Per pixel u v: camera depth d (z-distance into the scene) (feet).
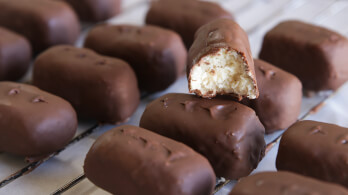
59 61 1.10
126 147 0.90
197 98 1.00
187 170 0.88
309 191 0.82
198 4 1.29
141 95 1.19
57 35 1.27
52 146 1.01
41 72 1.11
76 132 1.10
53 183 0.99
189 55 1.01
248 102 1.04
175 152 0.90
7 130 0.99
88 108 1.09
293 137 0.94
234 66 0.99
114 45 1.17
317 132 0.94
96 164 0.91
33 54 1.31
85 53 1.13
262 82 1.04
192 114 0.97
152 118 0.99
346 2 1.51
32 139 0.99
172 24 1.27
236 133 0.94
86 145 1.07
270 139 1.07
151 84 1.17
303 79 1.16
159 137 0.93
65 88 1.09
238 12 1.46
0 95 1.01
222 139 0.94
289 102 1.05
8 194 0.97
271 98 1.04
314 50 1.13
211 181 0.91
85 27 1.41
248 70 0.98
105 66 1.09
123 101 1.08
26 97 1.01
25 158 1.02
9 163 1.03
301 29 1.18
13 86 1.03
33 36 1.27
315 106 1.15
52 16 1.26
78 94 1.09
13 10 1.27
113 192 0.92
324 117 1.13
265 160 1.03
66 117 1.01
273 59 1.19
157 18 1.29
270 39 1.19
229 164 0.95
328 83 1.15
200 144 0.95
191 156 0.90
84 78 1.08
